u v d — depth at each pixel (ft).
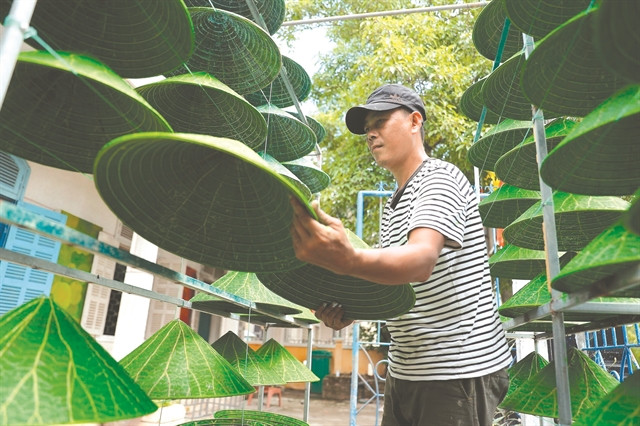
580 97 3.27
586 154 2.69
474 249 4.37
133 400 2.39
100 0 2.83
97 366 2.39
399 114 4.77
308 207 2.36
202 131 4.72
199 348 3.87
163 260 23.44
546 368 4.57
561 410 3.58
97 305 17.70
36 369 2.11
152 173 2.67
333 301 4.17
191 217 3.03
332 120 24.86
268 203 2.85
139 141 2.18
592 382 4.28
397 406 4.87
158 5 2.85
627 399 2.58
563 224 4.57
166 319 23.80
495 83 4.95
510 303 4.54
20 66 2.62
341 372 41.32
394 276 2.99
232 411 5.21
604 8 1.63
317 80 27.07
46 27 3.01
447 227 3.55
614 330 10.04
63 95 2.80
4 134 3.08
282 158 7.30
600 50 1.76
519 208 6.18
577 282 3.00
